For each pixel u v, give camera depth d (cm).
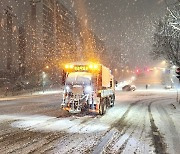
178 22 1792
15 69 7269
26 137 1108
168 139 1079
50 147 938
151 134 1185
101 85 1866
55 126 1385
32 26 8744
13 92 5312
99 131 1253
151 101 3397
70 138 1090
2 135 1145
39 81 7412
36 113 1973
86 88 1830
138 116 1842
